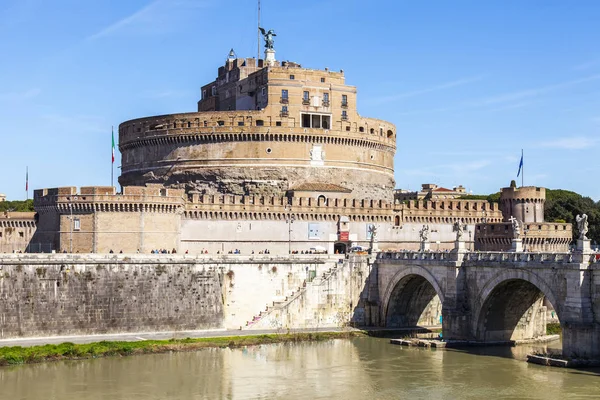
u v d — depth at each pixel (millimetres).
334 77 180875
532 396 86375
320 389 91688
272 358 108500
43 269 114875
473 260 114938
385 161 191750
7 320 112062
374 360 107062
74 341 112875
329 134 176875
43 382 93500
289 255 138125
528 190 179000
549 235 165000
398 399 87000
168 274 123812
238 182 172000
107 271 119312
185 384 93438
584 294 95188
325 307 134500
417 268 126188
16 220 149500
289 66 189875
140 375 97438
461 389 90500
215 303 127250
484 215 180875
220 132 172250
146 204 140750
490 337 116375
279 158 173375
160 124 177875
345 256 140375
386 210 169500
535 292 113812
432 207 176500
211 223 152250
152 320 122062
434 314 139750
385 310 135875
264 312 130125
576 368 96062
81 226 139625
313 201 162000
